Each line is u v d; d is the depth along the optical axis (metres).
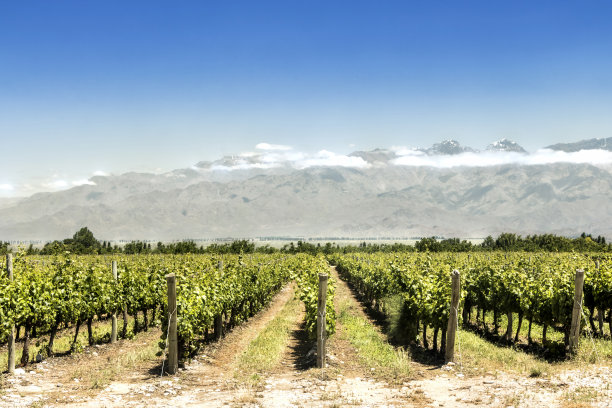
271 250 92.75
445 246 89.06
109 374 12.49
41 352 15.82
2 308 12.70
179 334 13.69
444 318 14.70
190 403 10.01
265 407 9.66
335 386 11.38
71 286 16.44
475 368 12.66
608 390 9.75
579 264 22.39
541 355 14.91
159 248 84.94
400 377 12.09
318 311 13.41
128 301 19.75
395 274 22.92
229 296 19.95
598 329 19.50
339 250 102.81
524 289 17.12
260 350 16.36
